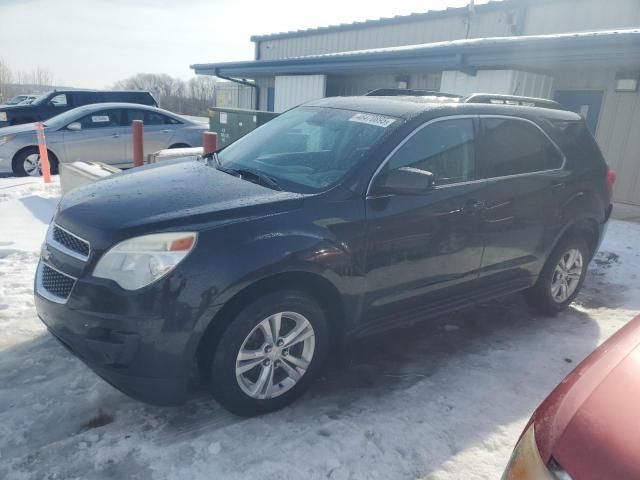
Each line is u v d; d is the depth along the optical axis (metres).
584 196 4.68
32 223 6.73
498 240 4.05
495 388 3.57
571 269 4.89
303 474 2.65
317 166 3.52
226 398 2.95
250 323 2.90
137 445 2.80
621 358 2.07
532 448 1.85
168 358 2.71
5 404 3.09
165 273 2.67
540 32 11.69
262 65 15.41
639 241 7.20
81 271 2.78
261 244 2.85
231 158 4.09
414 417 3.18
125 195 3.20
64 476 2.57
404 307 3.64
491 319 4.75
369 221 3.26
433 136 3.69
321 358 3.29
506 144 4.14
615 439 1.69
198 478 2.59
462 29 13.62
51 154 11.07
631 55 7.38
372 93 4.82
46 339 3.86
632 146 9.42
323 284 3.19
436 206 3.58
